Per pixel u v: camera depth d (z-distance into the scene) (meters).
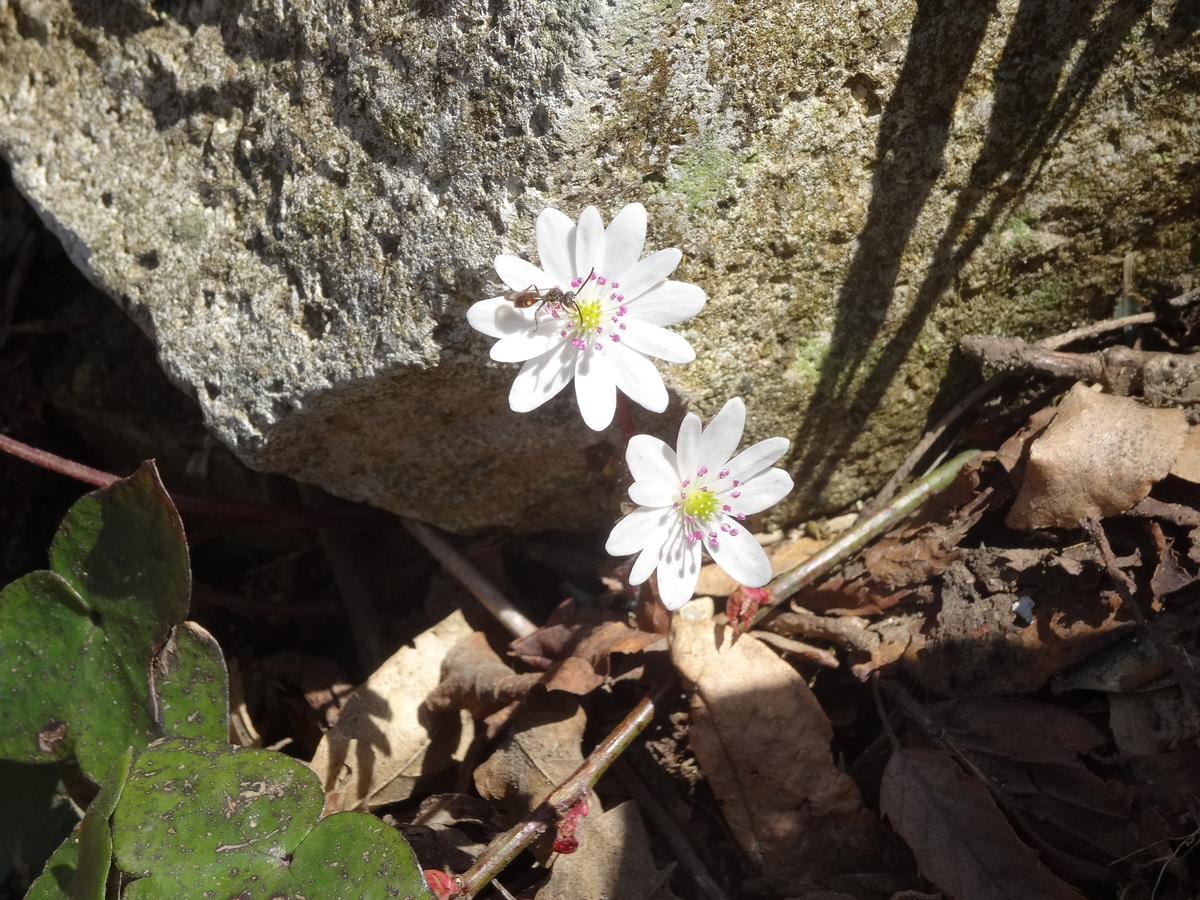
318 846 0.09
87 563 0.11
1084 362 0.11
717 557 0.09
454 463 0.11
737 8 0.09
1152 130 0.11
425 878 0.09
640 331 0.09
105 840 0.09
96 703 0.11
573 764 0.11
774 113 0.10
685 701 0.11
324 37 0.10
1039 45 0.10
